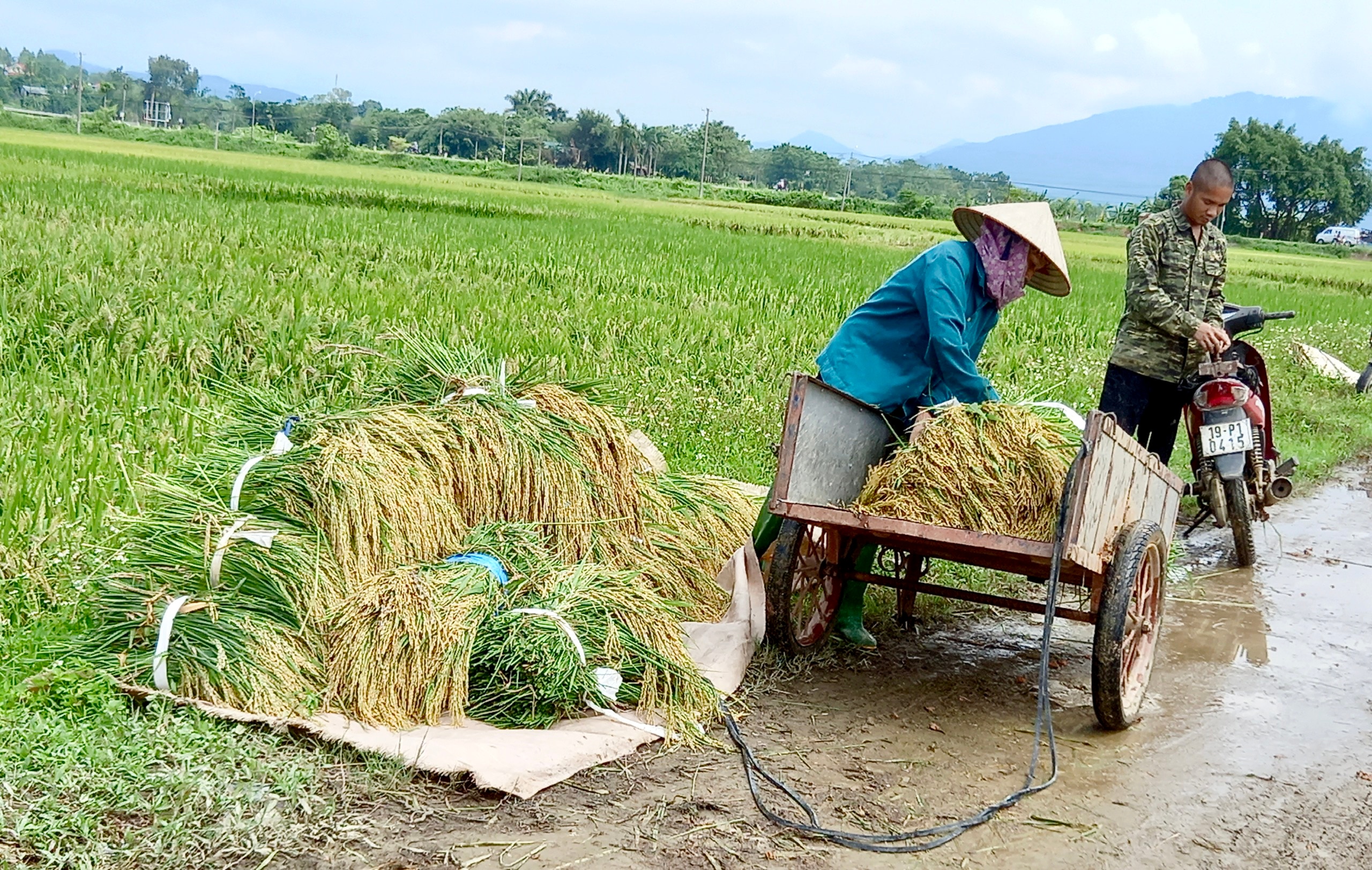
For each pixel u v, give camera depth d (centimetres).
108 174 2891
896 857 334
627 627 424
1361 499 856
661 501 523
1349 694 492
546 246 1939
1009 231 468
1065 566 420
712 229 3272
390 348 682
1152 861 343
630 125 12519
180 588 396
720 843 332
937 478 427
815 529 482
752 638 473
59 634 399
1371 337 1291
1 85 18512
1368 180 8944
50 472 516
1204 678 503
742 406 827
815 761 393
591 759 368
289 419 465
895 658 502
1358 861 352
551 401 499
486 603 412
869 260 2398
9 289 910
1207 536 748
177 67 18312
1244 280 3034
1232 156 9006
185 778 319
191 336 800
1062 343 1318
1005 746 418
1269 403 721
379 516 422
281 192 2992
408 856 308
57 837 293
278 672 379
